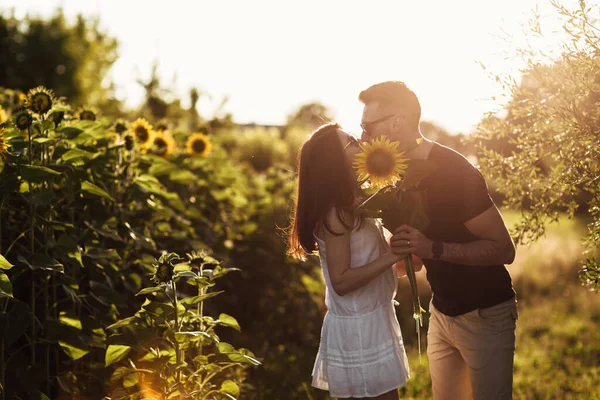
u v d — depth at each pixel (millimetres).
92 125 3611
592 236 3029
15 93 5406
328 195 2594
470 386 3074
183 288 4422
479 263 2668
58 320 3035
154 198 4203
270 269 5578
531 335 7207
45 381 3082
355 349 2658
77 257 3096
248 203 6363
